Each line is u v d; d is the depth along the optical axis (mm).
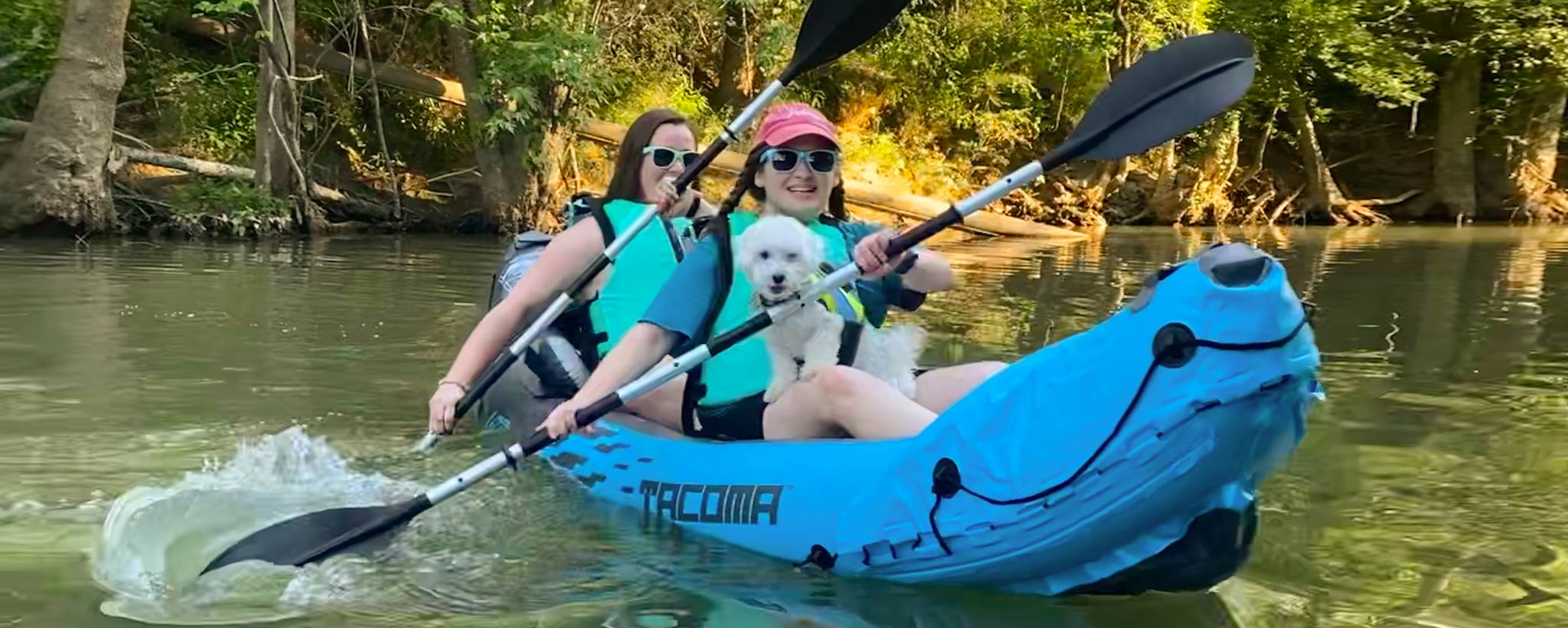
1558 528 2617
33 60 8969
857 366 2840
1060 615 2178
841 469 2430
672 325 2717
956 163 14281
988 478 2162
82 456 3059
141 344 4516
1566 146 16688
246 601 2195
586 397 2660
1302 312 1967
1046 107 14852
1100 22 14133
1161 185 14492
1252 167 15273
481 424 3570
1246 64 2436
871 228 3014
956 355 4711
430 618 2129
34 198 8297
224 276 6562
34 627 2051
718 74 13844
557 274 3285
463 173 10938
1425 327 5477
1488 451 3266
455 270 7062
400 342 4691
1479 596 2236
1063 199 13977
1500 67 15445
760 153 2863
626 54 12141
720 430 2961
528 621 2123
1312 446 3314
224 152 10164
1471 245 10711
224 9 9141
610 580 2334
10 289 5820
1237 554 2127
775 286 2588
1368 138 16406
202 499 2760
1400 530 2611
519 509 2779
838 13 3209
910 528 2256
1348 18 14438
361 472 3053
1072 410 2076
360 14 10398
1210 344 1926
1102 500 2057
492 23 9914
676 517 2654
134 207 8914
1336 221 15180
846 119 14047
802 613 2176
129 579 2277
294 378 4004
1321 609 2176
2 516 2592
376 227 10305
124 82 8695
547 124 10406
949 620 2152
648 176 3574
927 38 14156
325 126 10852
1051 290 6852
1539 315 5895
